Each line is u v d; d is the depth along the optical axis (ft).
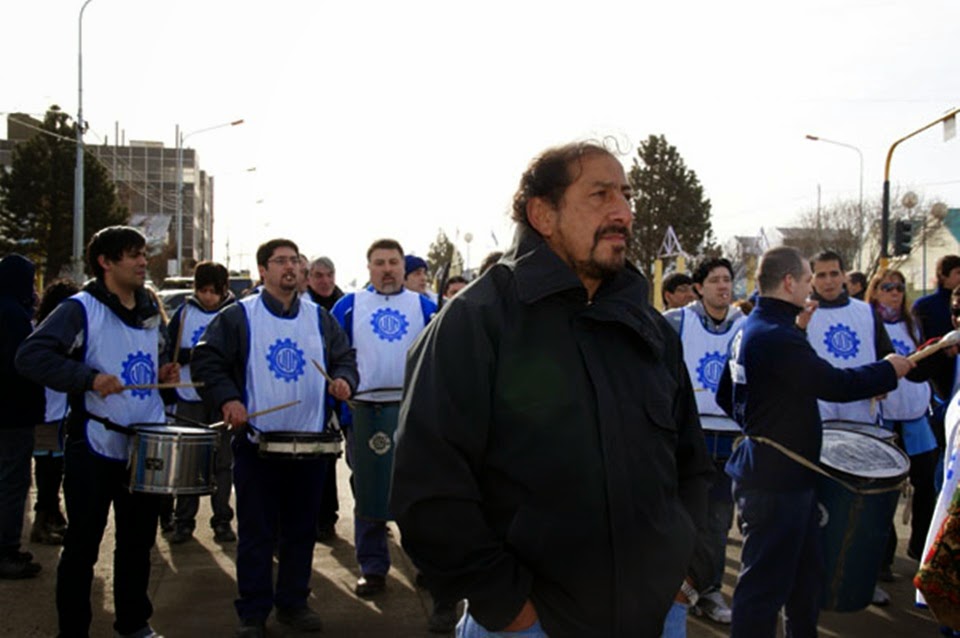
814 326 19.02
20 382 19.03
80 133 101.24
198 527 24.81
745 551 13.76
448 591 7.52
